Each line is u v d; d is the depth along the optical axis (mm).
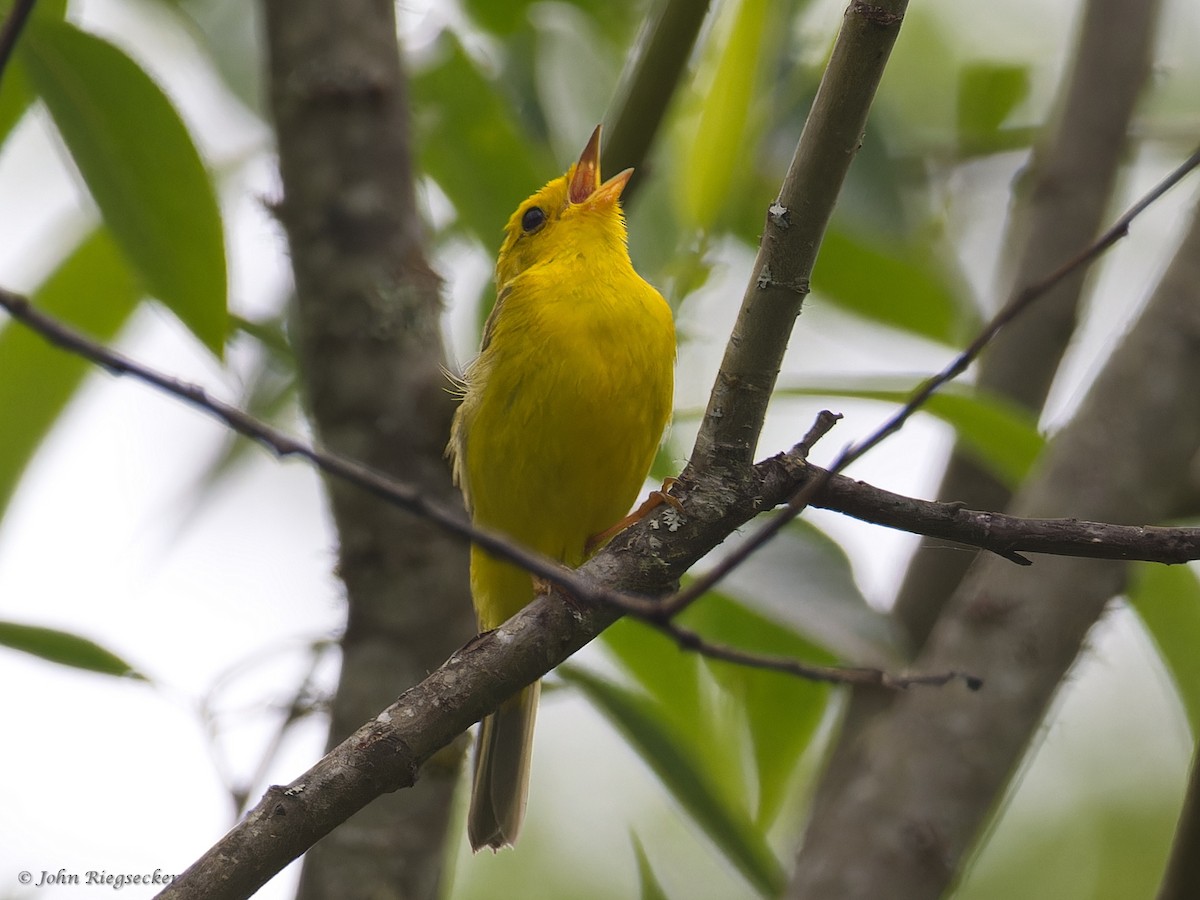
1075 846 15648
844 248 10797
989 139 12758
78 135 8219
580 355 9773
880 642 8805
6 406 11039
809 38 11352
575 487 9953
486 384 10016
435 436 9430
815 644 10062
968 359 5949
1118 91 11891
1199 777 7836
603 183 9727
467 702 6648
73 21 8836
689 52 9516
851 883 9500
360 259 9359
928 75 13539
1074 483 10156
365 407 9344
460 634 9289
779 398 9539
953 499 11984
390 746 6434
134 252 8469
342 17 9492
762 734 10758
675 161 10977
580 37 11914
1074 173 11766
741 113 9570
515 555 5289
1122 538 6891
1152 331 10523
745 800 11734
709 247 10781
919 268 10828
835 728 11844
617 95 10523
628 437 9961
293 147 9438
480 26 11727
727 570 5289
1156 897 7973
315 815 6258
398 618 9141
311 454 5168
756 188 11234
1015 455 9422
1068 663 10062
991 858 15562
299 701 9188
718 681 10836
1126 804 15836
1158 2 12156
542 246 10820
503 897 15398
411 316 9414
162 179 8281
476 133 10805
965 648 10109
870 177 11172
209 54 10953
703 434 7164
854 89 6359
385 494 5215
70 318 11164
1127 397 10391
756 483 7102
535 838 15789
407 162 9625
